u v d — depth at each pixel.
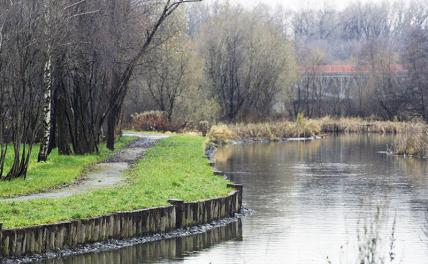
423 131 78.38
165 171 46.72
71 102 57.81
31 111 40.91
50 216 28.81
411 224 36.19
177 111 109.94
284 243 31.67
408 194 46.38
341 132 118.62
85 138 58.38
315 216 38.06
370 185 50.69
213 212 35.53
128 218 30.72
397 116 129.38
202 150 67.31
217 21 117.62
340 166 63.62
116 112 66.50
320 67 143.25
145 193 36.03
